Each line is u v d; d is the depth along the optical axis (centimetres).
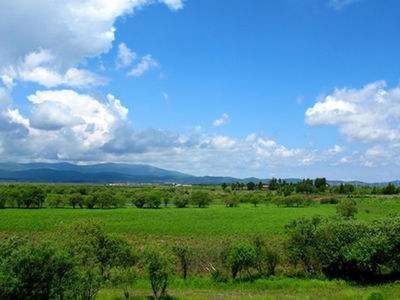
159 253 4275
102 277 3772
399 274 5372
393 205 16238
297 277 5272
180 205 18888
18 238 3406
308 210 16325
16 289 3011
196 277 5122
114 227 10788
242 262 5066
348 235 5338
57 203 17875
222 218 13338
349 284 5003
